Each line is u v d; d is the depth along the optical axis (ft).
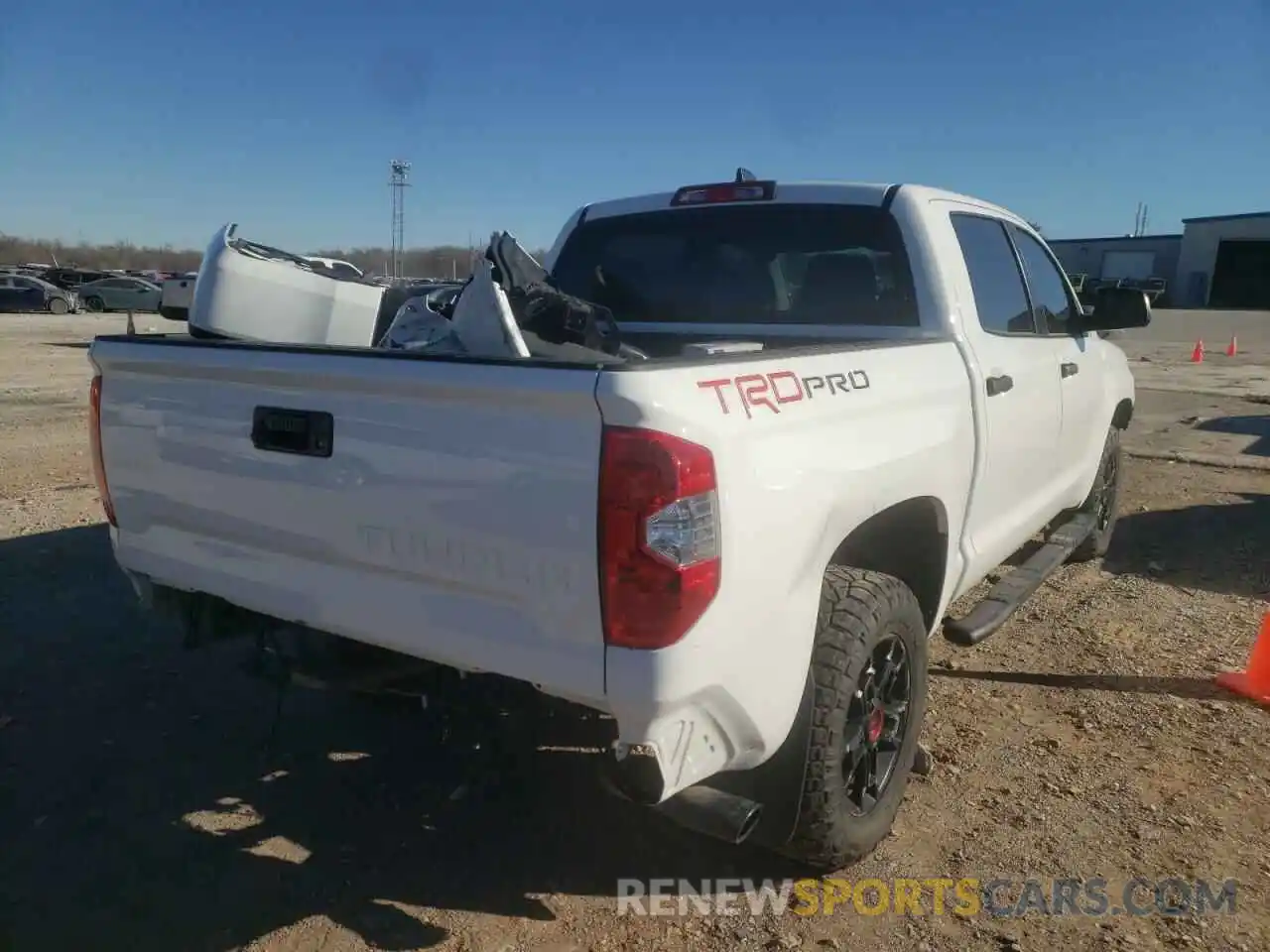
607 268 15.01
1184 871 10.23
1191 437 36.86
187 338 10.35
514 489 7.73
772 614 8.14
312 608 9.20
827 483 8.70
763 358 8.64
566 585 7.60
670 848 10.76
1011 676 14.89
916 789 11.77
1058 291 16.72
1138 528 23.27
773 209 13.56
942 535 11.38
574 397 7.34
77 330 90.89
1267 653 14.28
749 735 8.23
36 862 10.52
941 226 12.78
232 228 13.52
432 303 12.63
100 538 21.56
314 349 8.86
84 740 13.11
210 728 13.50
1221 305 176.14
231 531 9.77
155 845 10.85
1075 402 16.12
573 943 9.29
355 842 10.92
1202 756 12.51
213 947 9.27
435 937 9.38
